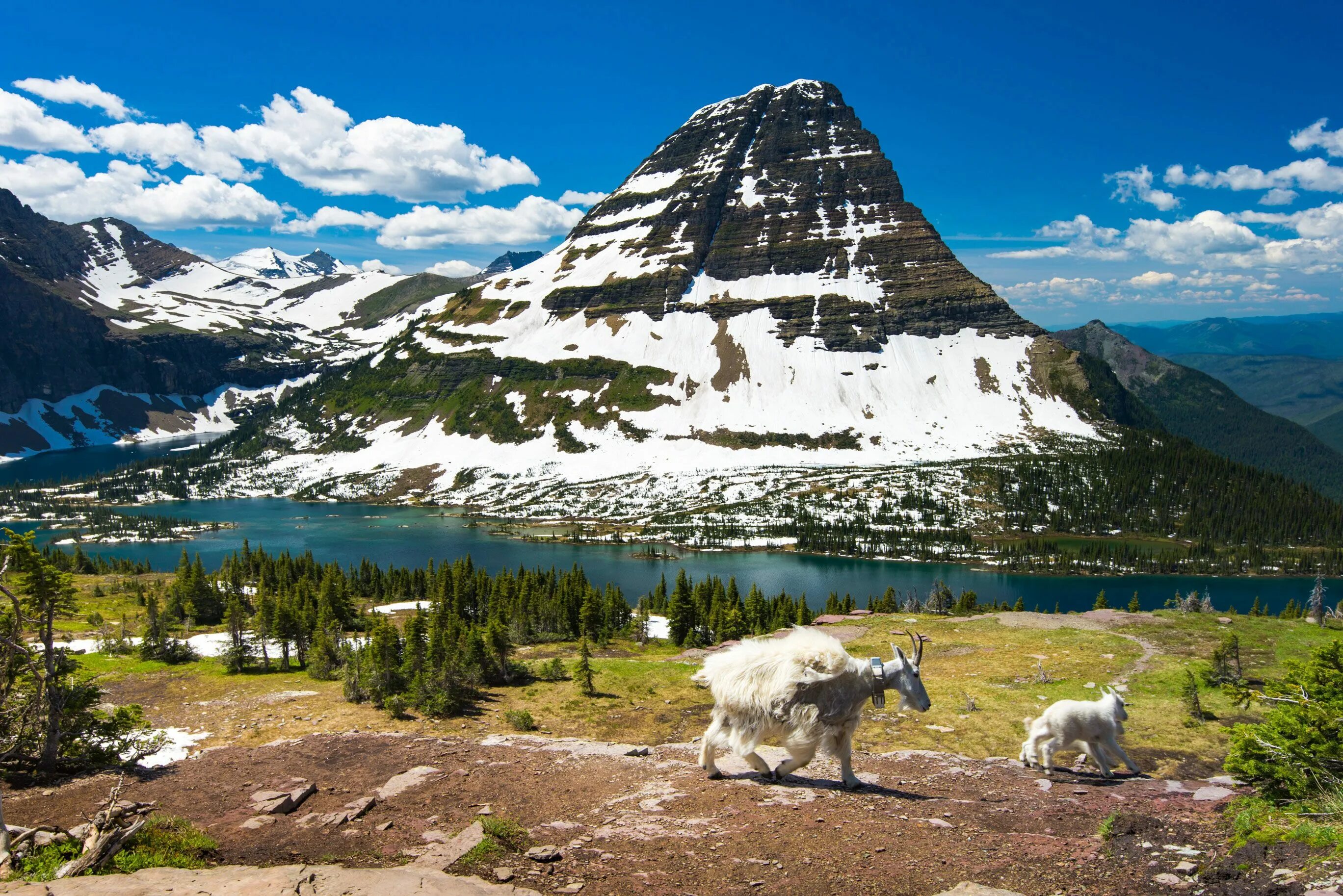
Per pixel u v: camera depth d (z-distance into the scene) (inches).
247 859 465.4
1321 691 681.0
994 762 777.6
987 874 407.5
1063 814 543.2
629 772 636.7
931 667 2014.0
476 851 451.2
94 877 399.2
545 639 3341.5
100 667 2407.7
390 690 1835.6
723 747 644.7
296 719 1679.4
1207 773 1071.6
